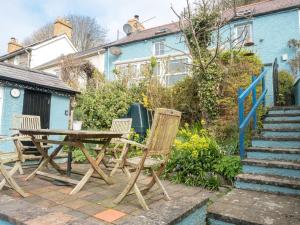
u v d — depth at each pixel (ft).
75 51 68.74
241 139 14.44
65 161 19.79
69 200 10.12
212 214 9.39
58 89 22.17
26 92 20.25
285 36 34.01
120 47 48.96
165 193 10.44
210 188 13.03
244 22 36.60
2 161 10.70
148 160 10.93
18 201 8.04
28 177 13.15
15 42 68.85
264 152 14.42
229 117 20.02
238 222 8.80
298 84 24.41
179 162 14.80
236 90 20.93
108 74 49.08
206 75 21.72
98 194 11.00
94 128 28.27
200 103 22.16
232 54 23.67
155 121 9.25
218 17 24.79
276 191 11.82
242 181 12.73
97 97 29.58
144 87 30.04
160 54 43.86
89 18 113.39
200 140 15.57
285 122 17.37
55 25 66.13
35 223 6.33
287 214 9.20
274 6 37.47
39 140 12.95
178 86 25.79
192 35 24.09
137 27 57.62
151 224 6.62
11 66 22.59
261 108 19.88
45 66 55.47
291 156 13.71
